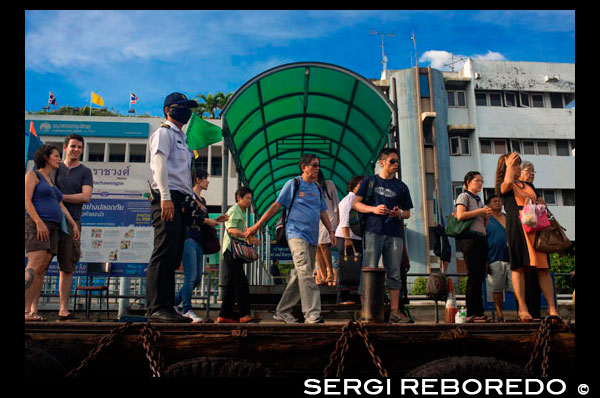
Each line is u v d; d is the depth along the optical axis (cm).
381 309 405
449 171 3083
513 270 476
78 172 529
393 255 489
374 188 508
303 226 491
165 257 412
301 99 948
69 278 504
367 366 356
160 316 398
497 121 3300
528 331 369
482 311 529
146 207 712
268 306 666
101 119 3709
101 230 703
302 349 345
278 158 1228
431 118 3080
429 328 354
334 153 1212
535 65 3422
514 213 479
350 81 845
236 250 556
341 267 704
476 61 3372
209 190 3562
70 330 337
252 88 835
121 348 337
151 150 435
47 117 3666
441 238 579
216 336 340
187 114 459
